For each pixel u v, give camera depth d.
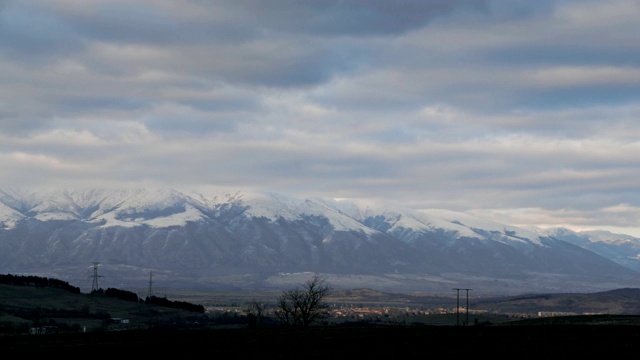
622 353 85.25
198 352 90.19
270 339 106.00
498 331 116.31
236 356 86.31
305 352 89.75
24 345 98.56
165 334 117.25
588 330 115.31
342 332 119.31
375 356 85.56
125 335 115.12
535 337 103.88
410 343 98.56
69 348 94.44
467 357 83.75
